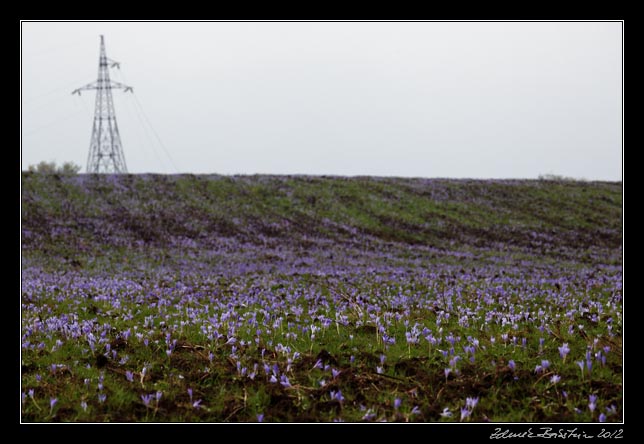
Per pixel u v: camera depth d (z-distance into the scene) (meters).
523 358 8.21
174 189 55.44
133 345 9.20
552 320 10.80
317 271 23.61
